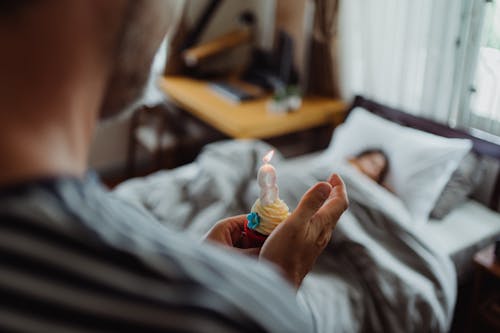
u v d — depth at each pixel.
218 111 3.14
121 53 0.31
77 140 0.28
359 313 1.78
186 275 0.28
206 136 3.50
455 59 2.54
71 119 0.27
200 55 3.61
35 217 0.24
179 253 0.29
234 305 0.27
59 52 0.26
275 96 3.16
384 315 1.79
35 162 0.25
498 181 2.35
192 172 2.54
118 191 2.39
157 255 0.28
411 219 2.27
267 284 0.30
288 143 3.59
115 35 0.30
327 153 2.77
